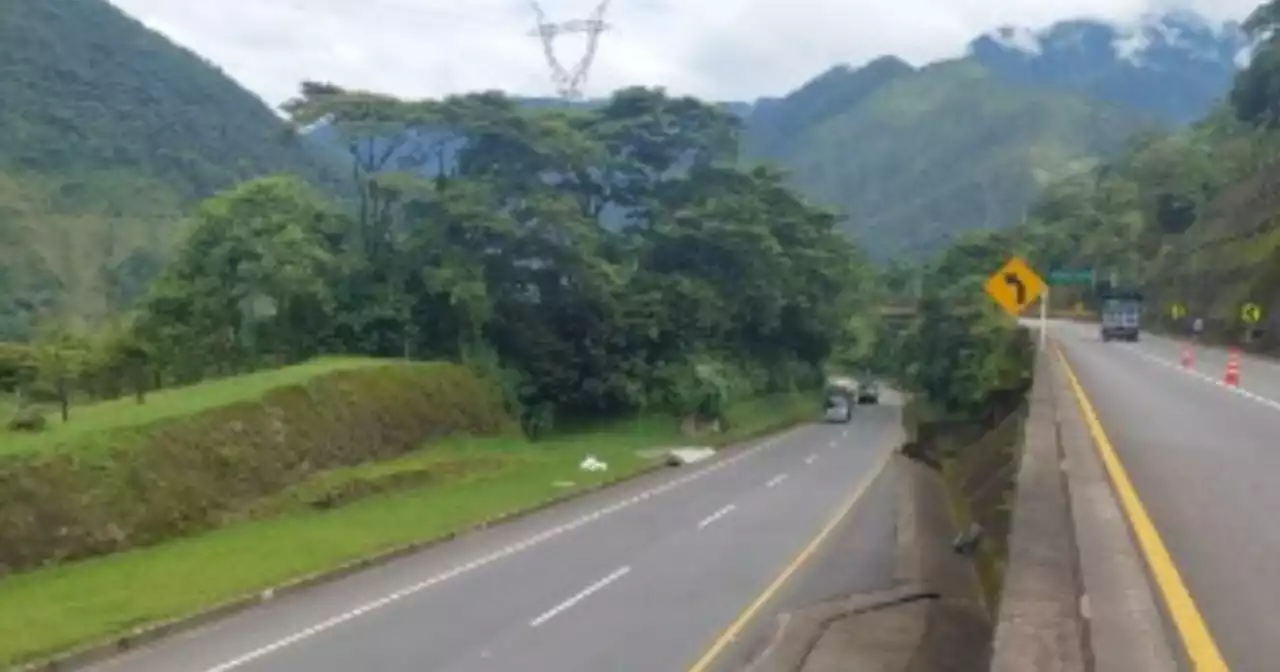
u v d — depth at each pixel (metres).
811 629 22.12
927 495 42.62
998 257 70.88
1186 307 72.75
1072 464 13.91
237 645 19.92
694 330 69.56
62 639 19.14
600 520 36.34
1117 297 69.81
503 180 58.88
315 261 52.94
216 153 124.69
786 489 44.72
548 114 62.78
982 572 25.70
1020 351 43.66
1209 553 9.74
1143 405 24.39
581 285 59.66
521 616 23.00
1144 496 12.63
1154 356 44.81
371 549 29.16
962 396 57.00
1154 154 100.12
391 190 55.19
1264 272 57.25
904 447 59.41
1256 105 94.75
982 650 20.52
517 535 33.16
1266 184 64.81
